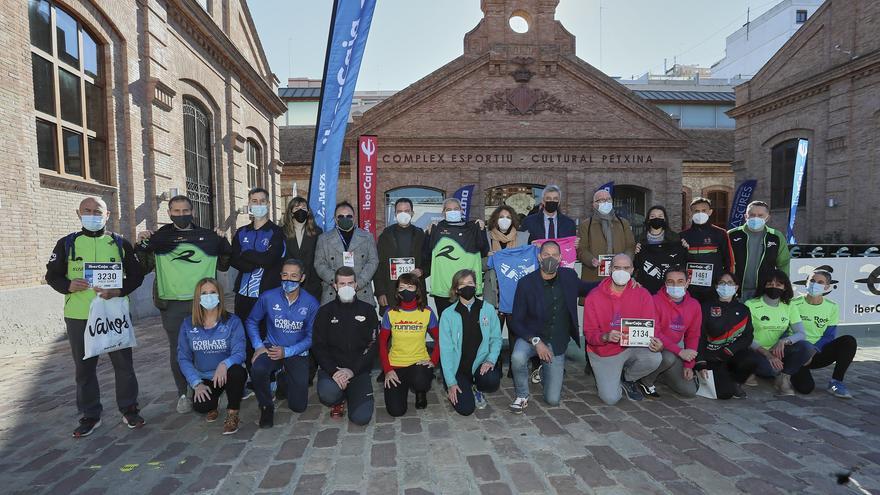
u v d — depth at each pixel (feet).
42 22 25.26
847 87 51.57
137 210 32.42
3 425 13.84
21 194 23.26
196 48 40.96
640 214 61.26
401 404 14.44
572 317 15.85
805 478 10.55
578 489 10.10
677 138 59.11
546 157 58.39
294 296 15.11
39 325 23.66
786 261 18.74
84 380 13.12
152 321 30.32
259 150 59.31
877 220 48.96
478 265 17.81
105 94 30.22
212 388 13.88
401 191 58.54
